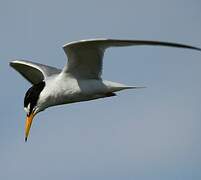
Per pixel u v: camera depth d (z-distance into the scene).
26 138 15.31
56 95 15.31
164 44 12.84
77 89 15.30
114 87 15.36
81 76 15.30
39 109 15.48
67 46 14.44
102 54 14.75
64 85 15.28
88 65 15.08
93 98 15.59
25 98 15.55
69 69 15.16
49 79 15.52
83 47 14.45
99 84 15.32
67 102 15.55
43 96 15.35
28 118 15.45
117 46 14.05
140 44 13.24
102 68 15.15
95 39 13.91
